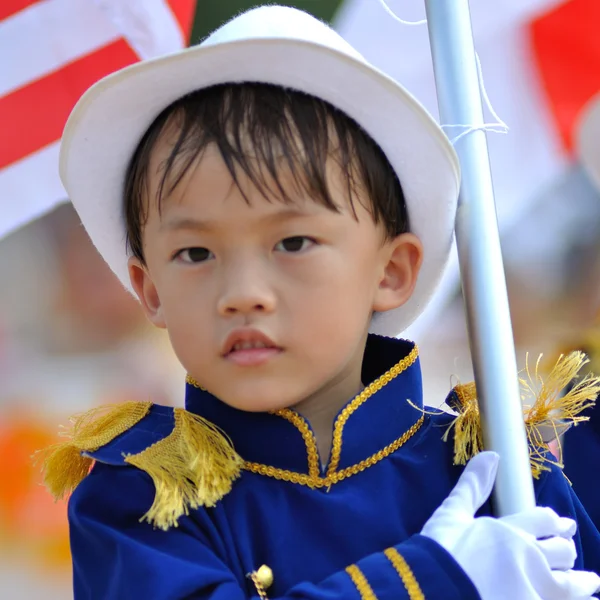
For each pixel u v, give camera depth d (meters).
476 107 4.58
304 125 4.02
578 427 6.19
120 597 3.83
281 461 4.21
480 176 4.50
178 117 4.16
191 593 3.77
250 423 4.25
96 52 6.71
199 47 3.96
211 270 3.99
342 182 4.06
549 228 12.66
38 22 6.64
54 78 6.69
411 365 4.55
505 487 4.19
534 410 4.61
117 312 12.59
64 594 9.41
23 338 12.26
